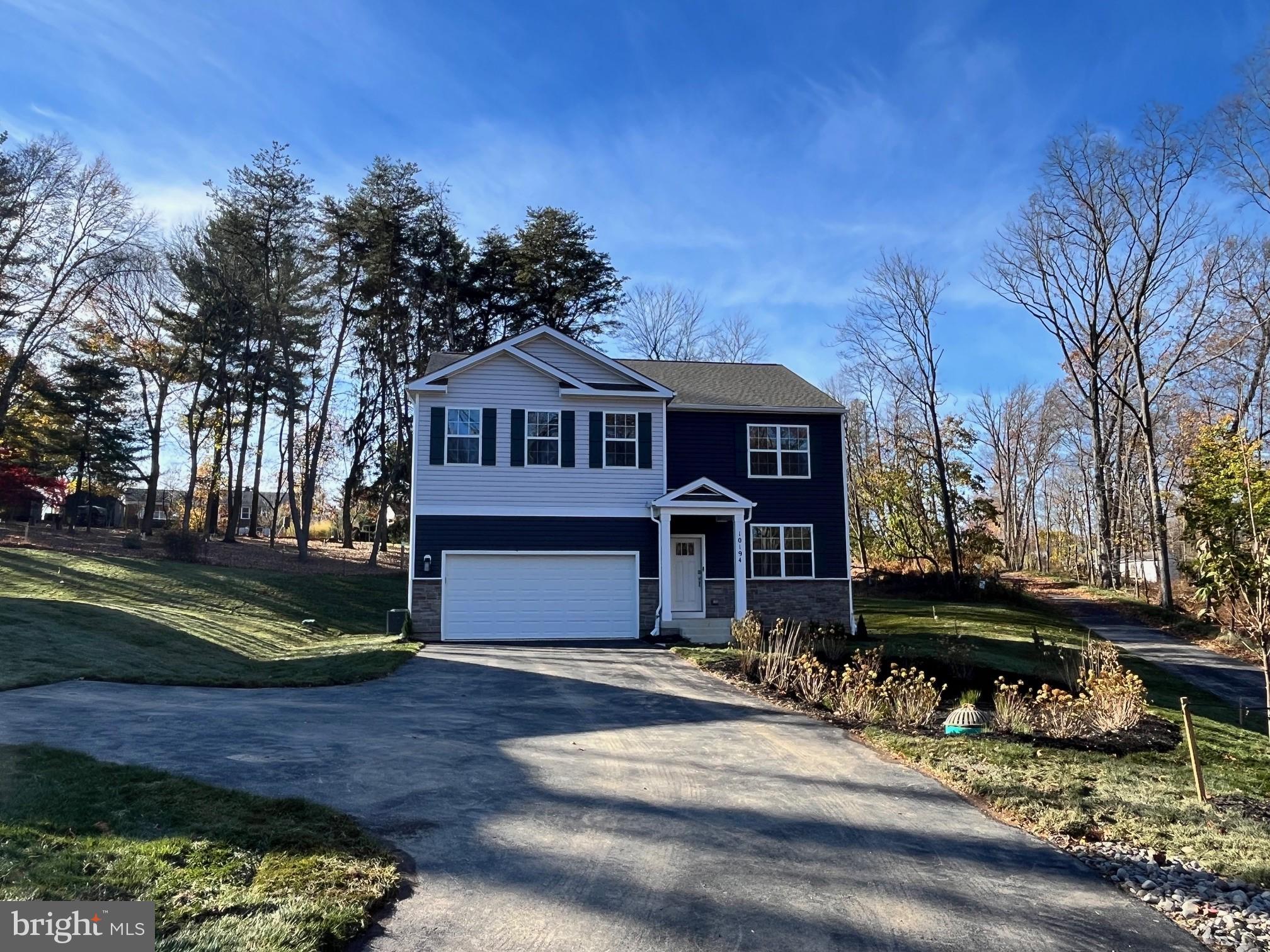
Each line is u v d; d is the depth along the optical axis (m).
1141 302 34.09
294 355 35.88
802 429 23.62
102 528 38.06
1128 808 7.57
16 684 10.66
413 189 36.38
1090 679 12.88
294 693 12.30
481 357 21.42
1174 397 39.75
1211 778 9.07
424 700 12.02
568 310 40.34
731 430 23.20
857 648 18.58
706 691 13.44
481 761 8.48
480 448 21.38
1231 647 23.56
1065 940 5.03
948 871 6.04
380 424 37.72
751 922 5.02
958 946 4.88
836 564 23.12
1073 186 34.78
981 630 24.58
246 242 34.47
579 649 18.75
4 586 21.33
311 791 7.03
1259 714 15.36
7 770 6.58
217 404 36.03
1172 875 6.14
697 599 22.47
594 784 7.85
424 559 20.81
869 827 6.93
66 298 31.56
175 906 4.55
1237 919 5.41
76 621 15.66
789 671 14.09
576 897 5.26
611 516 21.80
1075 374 38.66
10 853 4.90
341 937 4.45
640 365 26.48
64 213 30.58
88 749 7.71
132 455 36.44
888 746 9.78
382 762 8.16
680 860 5.97
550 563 21.36
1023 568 57.84
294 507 35.94
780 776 8.41
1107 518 38.12
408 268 36.62
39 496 32.91
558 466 21.70
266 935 4.29
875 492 40.81
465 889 5.29
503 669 15.28
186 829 5.65
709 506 21.48
